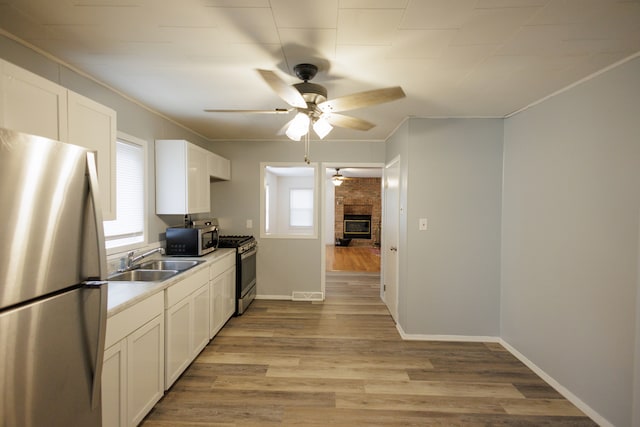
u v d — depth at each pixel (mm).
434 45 1738
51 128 1479
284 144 4402
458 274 3150
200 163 3436
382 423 1969
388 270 4090
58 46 1797
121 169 2639
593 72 2043
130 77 2236
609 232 1942
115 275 2422
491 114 3016
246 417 2004
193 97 2656
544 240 2516
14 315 948
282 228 9750
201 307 2773
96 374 1232
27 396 993
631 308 1810
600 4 1365
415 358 2791
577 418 2045
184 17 1508
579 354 2154
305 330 3391
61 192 1100
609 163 1950
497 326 3150
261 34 1651
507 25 1538
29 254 996
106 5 1412
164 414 2016
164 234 3289
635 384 1710
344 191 10258
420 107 2818
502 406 2148
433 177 3133
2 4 1404
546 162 2502
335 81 2242
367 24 1543
